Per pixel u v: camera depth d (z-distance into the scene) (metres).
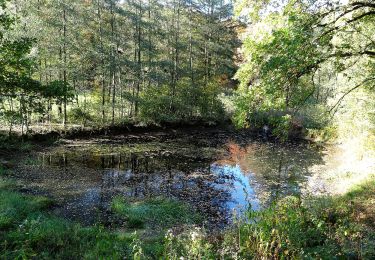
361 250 5.96
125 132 30.58
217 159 23.56
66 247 8.42
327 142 30.59
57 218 11.80
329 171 20.66
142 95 33.66
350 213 9.81
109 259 7.52
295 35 6.49
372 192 12.32
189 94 36.84
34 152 21.61
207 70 43.38
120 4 34.03
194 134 32.69
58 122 28.16
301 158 24.72
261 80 7.67
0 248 7.64
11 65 10.78
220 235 8.58
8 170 17.28
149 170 19.80
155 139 29.16
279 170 21.12
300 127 33.62
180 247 6.99
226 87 46.88
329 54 7.69
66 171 18.30
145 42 35.16
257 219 8.29
